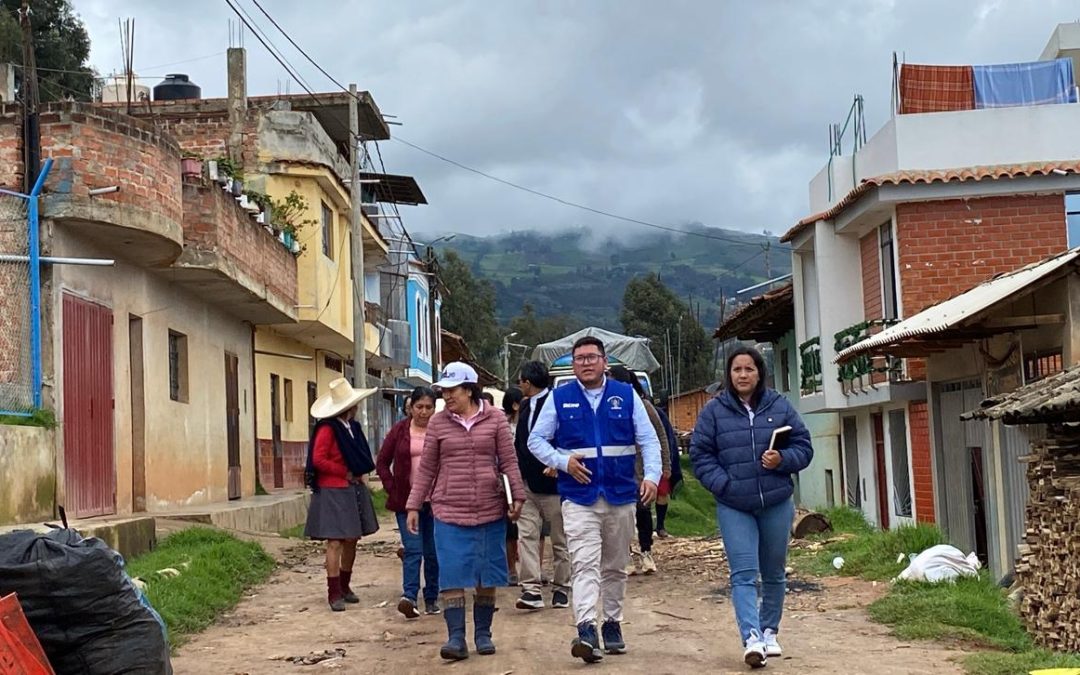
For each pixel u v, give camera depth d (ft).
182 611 31.48
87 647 19.81
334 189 82.74
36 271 41.42
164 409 55.72
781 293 84.89
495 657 26.13
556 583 33.58
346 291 90.48
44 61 111.86
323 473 34.32
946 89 69.92
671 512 100.68
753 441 24.58
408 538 32.68
